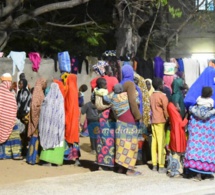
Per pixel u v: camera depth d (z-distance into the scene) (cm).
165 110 1004
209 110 931
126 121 963
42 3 2028
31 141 1085
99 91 994
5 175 986
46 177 970
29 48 1995
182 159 1030
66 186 891
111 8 2139
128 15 1920
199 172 941
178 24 2300
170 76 1416
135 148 977
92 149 1244
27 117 1129
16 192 846
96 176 970
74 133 1067
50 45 1983
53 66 1554
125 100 958
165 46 2178
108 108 993
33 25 1920
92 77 1656
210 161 938
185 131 1013
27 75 1507
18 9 1717
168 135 1038
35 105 1059
